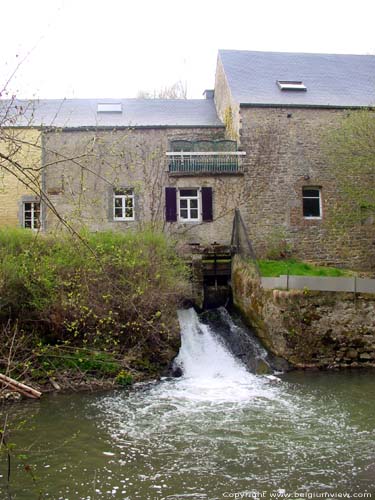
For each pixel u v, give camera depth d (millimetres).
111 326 14273
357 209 21938
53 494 7340
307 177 21688
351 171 21484
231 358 15672
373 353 15398
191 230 21062
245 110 21562
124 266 14672
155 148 21688
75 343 14086
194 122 23672
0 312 13797
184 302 18156
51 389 12695
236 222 20281
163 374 14281
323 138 21844
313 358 15211
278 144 21656
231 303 19094
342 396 12219
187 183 21312
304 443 9234
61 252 14656
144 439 9461
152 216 20828
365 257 21906
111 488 7531
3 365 12805
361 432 9766
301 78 24266
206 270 19594
